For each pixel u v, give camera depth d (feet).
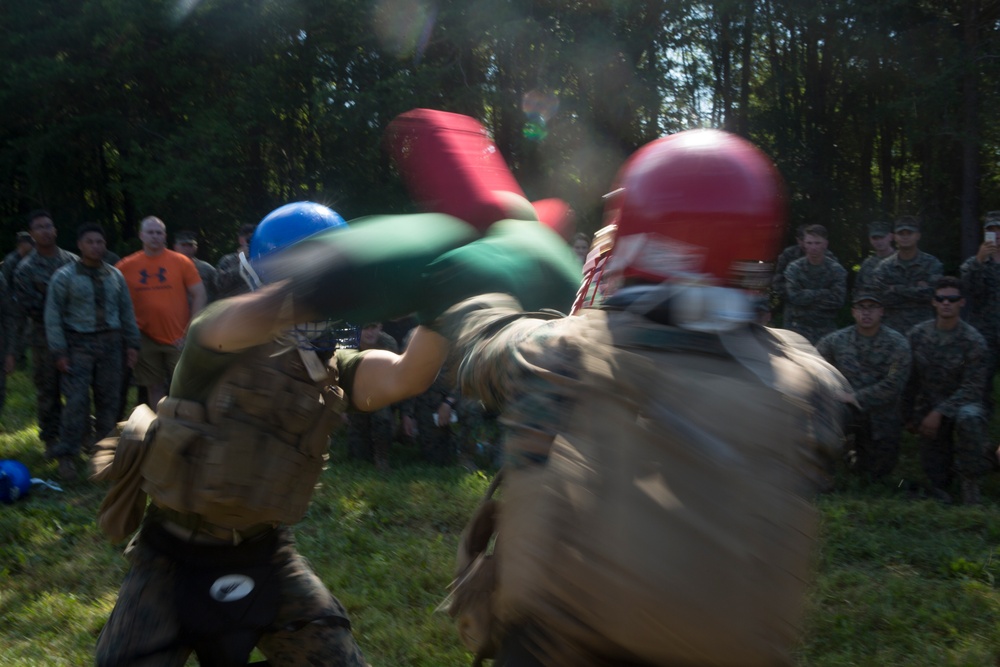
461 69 62.85
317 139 70.23
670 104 67.67
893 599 16.96
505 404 5.88
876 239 31.14
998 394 40.01
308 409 8.26
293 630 8.77
